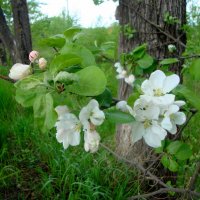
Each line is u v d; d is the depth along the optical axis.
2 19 6.03
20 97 1.31
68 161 3.68
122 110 1.47
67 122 1.36
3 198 3.50
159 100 1.38
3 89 5.41
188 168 3.52
